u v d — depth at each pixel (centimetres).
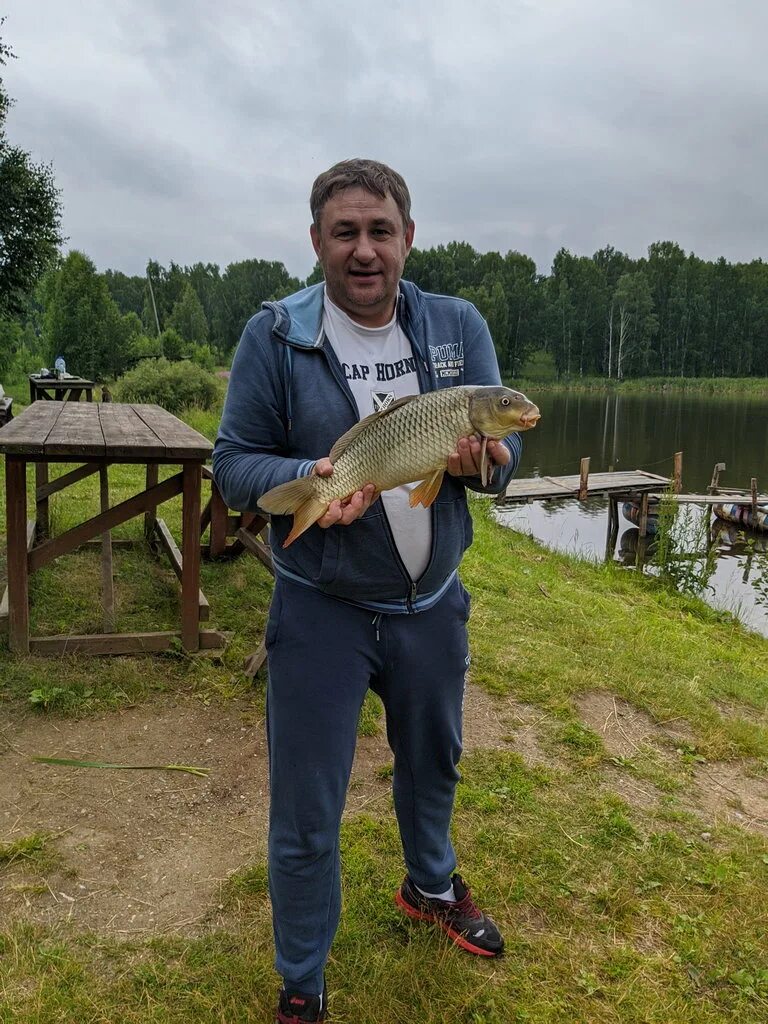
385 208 194
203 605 464
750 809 356
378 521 201
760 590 1175
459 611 224
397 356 213
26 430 466
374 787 341
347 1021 223
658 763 390
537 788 351
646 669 530
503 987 239
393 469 194
